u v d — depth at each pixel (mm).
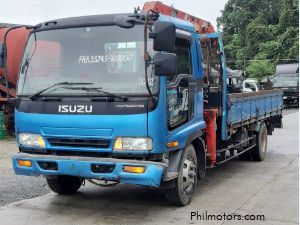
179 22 6449
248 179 8352
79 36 5902
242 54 53438
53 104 5777
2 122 14109
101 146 5605
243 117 9070
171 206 6504
